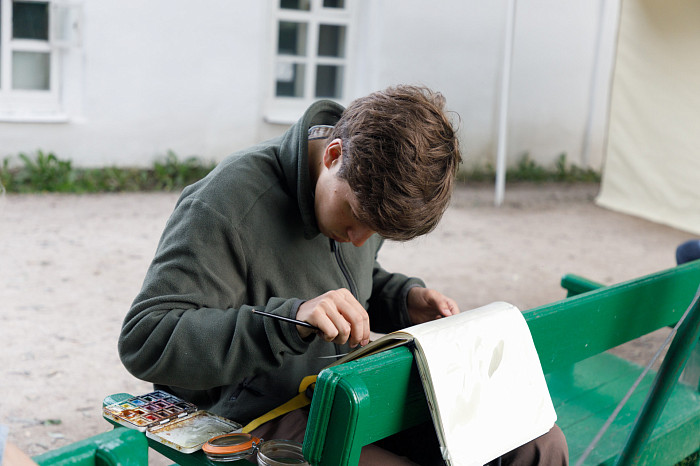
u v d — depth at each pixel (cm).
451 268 557
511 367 143
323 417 116
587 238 683
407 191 133
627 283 185
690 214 730
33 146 736
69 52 748
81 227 598
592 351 178
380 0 838
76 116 759
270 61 838
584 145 988
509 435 138
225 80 804
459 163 144
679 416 207
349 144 139
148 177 773
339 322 134
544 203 822
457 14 872
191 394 170
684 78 710
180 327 140
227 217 153
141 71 766
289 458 128
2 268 482
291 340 136
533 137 959
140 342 144
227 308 154
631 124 777
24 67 747
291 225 164
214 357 138
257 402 162
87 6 732
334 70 887
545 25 925
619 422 207
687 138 720
